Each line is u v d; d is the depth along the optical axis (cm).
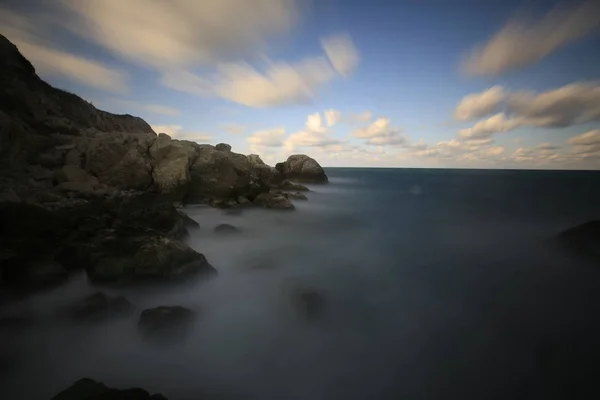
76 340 628
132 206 1281
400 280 1079
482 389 565
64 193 1421
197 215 1836
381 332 742
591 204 2864
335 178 7725
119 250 849
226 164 2233
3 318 631
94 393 393
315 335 714
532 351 682
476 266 1229
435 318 816
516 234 1750
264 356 634
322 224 2002
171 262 820
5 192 1194
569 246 1318
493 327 773
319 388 561
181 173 1947
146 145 2019
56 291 756
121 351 613
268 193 2400
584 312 850
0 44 2142
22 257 796
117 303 688
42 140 1797
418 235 1756
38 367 561
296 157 4947
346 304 882
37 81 2453
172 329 621
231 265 1139
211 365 602
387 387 567
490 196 3575
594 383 580
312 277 1079
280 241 1548
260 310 812
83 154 1808
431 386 573
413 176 8969
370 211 2573
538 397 547
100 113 3244
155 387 543
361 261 1284
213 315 779
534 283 1056
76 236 945
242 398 532
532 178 7369
